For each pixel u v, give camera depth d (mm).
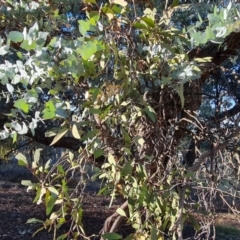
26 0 1645
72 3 1706
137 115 1431
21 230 6520
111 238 1285
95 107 1305
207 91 2453
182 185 1381
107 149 1426
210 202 1712
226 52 2021
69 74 1248
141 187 1373
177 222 1307
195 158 1837
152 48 1382
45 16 1669
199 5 1517
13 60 1700
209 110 2221
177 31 1307
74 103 1472
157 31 1310
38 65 1146
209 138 1663
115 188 1482
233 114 2004
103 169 1545
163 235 1498
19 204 8562
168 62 1351
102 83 1364
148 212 1490
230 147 1797
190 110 1771
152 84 1451
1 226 6609
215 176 1586
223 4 1527
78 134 1234
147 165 1463
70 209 1447
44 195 1511
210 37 1070
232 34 1892
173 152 1571
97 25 1221
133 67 1372
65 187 1391
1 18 1682
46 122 2914
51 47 1198
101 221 7172
